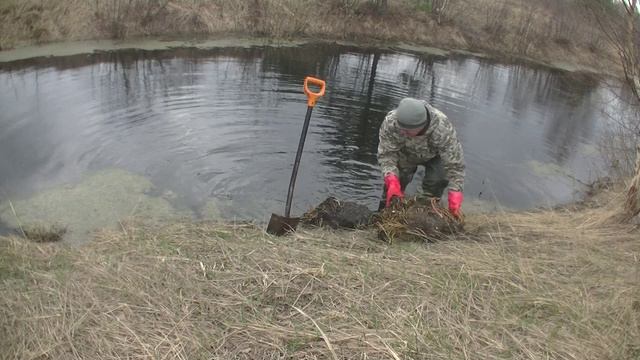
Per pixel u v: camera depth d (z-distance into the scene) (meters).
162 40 10.41
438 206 4.49
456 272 3.52
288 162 6.08
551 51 14.49
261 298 3.16
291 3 12.77
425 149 4.77
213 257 3.60
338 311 3.04
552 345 2.80
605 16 4.96
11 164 5.41
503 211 5.49
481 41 14.44
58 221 4.52
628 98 8.27
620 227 4.55
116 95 7.46
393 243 4.07
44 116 6.55
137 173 5.51
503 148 7.34
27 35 9.02
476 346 2.78
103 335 2.80
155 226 4.45
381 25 13.58
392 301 3.16
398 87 9.45
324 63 10.50
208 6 11.61
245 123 6.95
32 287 3.19
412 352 2.69
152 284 3.26
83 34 9.69
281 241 3.95
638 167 4.54
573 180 6.58
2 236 4.15
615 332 2.92
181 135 6.45
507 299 3.21
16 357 2.63
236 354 2.71
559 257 3.91
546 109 9.56
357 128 7.21
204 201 5.12
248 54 10.33
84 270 3.41
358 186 5.75
